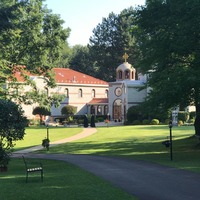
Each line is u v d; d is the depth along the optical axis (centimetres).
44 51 3994
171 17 2466
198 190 1306
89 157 2694
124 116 7312
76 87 8206
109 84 7838
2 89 3891
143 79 7375
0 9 3153
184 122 6334
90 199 1152
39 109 6919
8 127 2017
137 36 2900
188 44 2348
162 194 1242
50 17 3981
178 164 2094
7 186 1403
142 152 2956
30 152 3297
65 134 4894
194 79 2202
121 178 1609
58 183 1474
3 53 3709
